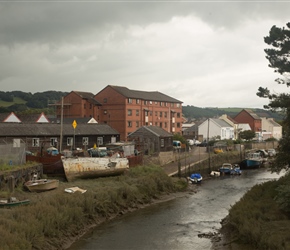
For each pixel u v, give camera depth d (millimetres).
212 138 87500
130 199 30203
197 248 20078
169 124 88312
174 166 49906
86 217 24391
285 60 30672
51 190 28844
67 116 77938
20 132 44406
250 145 79812
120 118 75938
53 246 19266
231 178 49781
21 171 29578
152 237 22281
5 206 22266
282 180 28984
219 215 28078
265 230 18516
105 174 36969
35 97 170000
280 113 30422
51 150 39781
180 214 28328
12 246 15812
